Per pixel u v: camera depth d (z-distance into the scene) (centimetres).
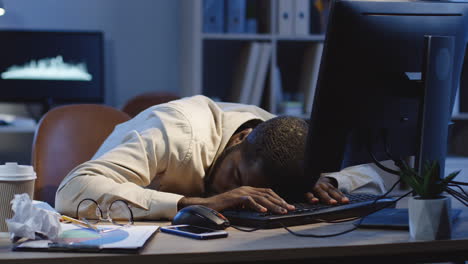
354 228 117
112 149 145
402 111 128
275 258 99
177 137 146
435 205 106
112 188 131
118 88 373
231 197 128
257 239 108
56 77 350
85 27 369
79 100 353
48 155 191
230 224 123
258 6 354
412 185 110
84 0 368
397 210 135
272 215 122
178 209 129
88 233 108
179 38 375
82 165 141
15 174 110
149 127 148
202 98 164
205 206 127
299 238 108
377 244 104
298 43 366
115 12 371
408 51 124
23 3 361
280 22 342
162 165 146
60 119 197
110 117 204
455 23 131
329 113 119
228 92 374
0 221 110
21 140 373
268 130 136
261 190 131
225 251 98
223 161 146
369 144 128
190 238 109
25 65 347
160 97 309
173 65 378
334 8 114
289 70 377
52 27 365
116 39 372
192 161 147
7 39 345
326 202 138
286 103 343
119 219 127
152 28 376
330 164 124
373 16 117
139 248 97
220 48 371
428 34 126
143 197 130
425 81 124
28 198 105
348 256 104
